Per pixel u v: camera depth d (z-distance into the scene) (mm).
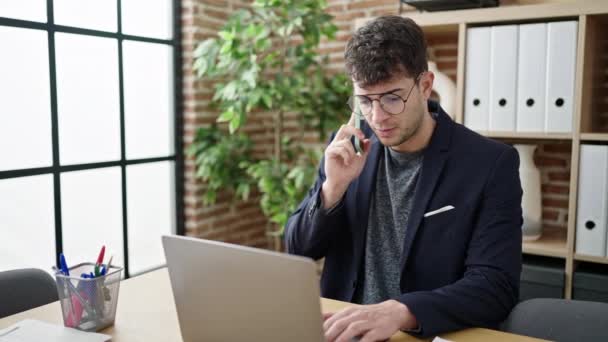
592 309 1321
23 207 2502
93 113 2793
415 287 1447
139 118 3055
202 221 3311
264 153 3670
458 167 1437
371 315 1119
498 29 2418
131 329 1206
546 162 2795
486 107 2482
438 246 1420
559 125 2330
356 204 1544
